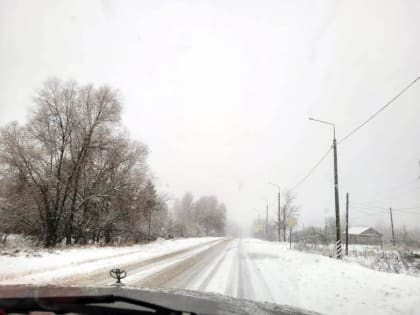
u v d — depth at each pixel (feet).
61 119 86.89
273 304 11.70
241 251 74.02
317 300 24.54
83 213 91.45
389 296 25.54
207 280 31.83
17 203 81.71
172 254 60.64
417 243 135.54
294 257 59.98
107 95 91.04
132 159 101.30
